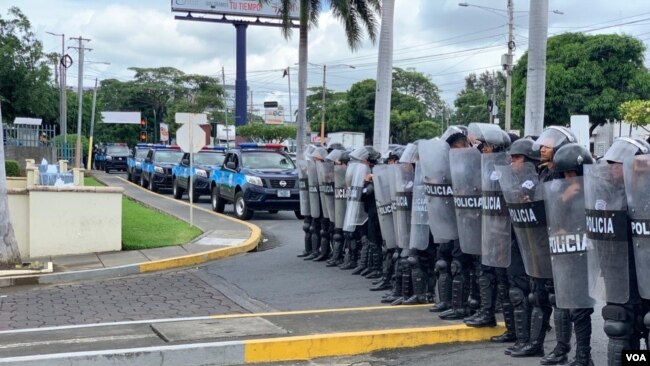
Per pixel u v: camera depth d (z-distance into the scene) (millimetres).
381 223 9133
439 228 7391
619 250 4879
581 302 5539
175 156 30734
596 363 6285
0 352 6504
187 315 8453
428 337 7086
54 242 12656
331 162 11508
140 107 89750
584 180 5113
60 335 7207
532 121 11820
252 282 10617
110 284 10656
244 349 6613
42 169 19969
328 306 8820
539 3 11688
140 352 6355
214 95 88438
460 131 7074
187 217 18375
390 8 17984
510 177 6000
